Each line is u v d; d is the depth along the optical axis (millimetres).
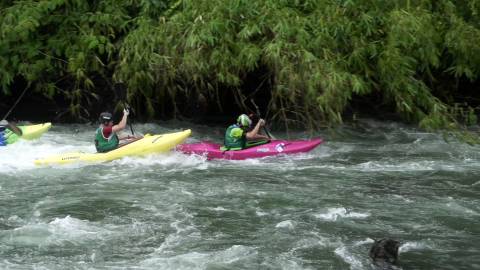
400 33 12898
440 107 13172
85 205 9234
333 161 11859
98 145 11859
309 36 12953
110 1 14969
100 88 15523
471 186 10195
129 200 9469
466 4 14367
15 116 16141
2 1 14992
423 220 8617
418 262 7320
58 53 14609
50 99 15922
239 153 11898
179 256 7477
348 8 13430
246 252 7574
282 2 13586
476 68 14133
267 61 13086
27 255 7504
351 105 15906
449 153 12445
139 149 11805
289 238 8000
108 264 7270
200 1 13492
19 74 15016
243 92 15586
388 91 13445
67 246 7762
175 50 13406
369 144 13320
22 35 14086
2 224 8453
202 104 15562
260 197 9609
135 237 8055
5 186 10148
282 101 13688
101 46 14188
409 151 12648
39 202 9375
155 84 14516
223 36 13117
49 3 14492
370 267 7180
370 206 9195
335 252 7582
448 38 13469
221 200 9469
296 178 10664
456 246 7773
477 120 14961
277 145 12195
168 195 9711
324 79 12367
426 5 13898
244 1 13328
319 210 9023
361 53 13141
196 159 11859
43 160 11414
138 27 14375
